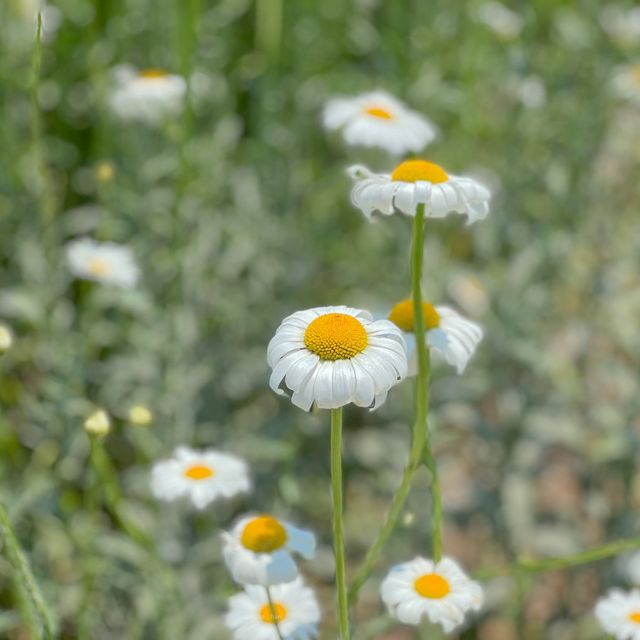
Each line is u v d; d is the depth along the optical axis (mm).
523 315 1163
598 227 1291
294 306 1284
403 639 1074
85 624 938
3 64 1204
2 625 884
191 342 1132
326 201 1367
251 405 1224
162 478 884
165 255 1153
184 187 1081
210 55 1212
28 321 1106
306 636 819
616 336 1193
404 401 1172
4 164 1199
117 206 1233
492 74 1421
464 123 1316
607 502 1163
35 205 1169
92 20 1263
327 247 1348
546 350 1236
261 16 1338
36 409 1041
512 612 1063
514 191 1274
